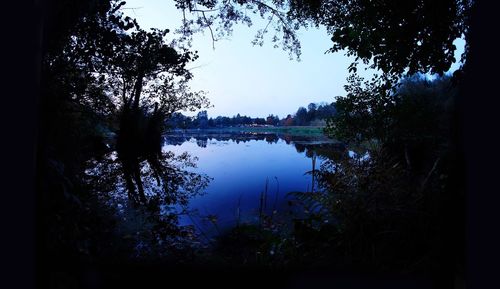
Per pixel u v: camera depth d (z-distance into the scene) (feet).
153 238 12.64
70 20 12.63
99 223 11.94
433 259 7.84
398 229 9.36
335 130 31.83
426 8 12.75
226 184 26.63
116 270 8.57
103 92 29.99
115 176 28.78
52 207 7.71
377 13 14.40
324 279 8.07
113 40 21.52
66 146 14.47
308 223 12.10
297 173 31.60
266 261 9.47
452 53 13.24
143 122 56.75
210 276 8.61
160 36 25.96
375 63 16.57
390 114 26.81
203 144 85.92
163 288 7.95
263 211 17.11
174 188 24.80
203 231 13.74
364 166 18.54
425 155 21.39
